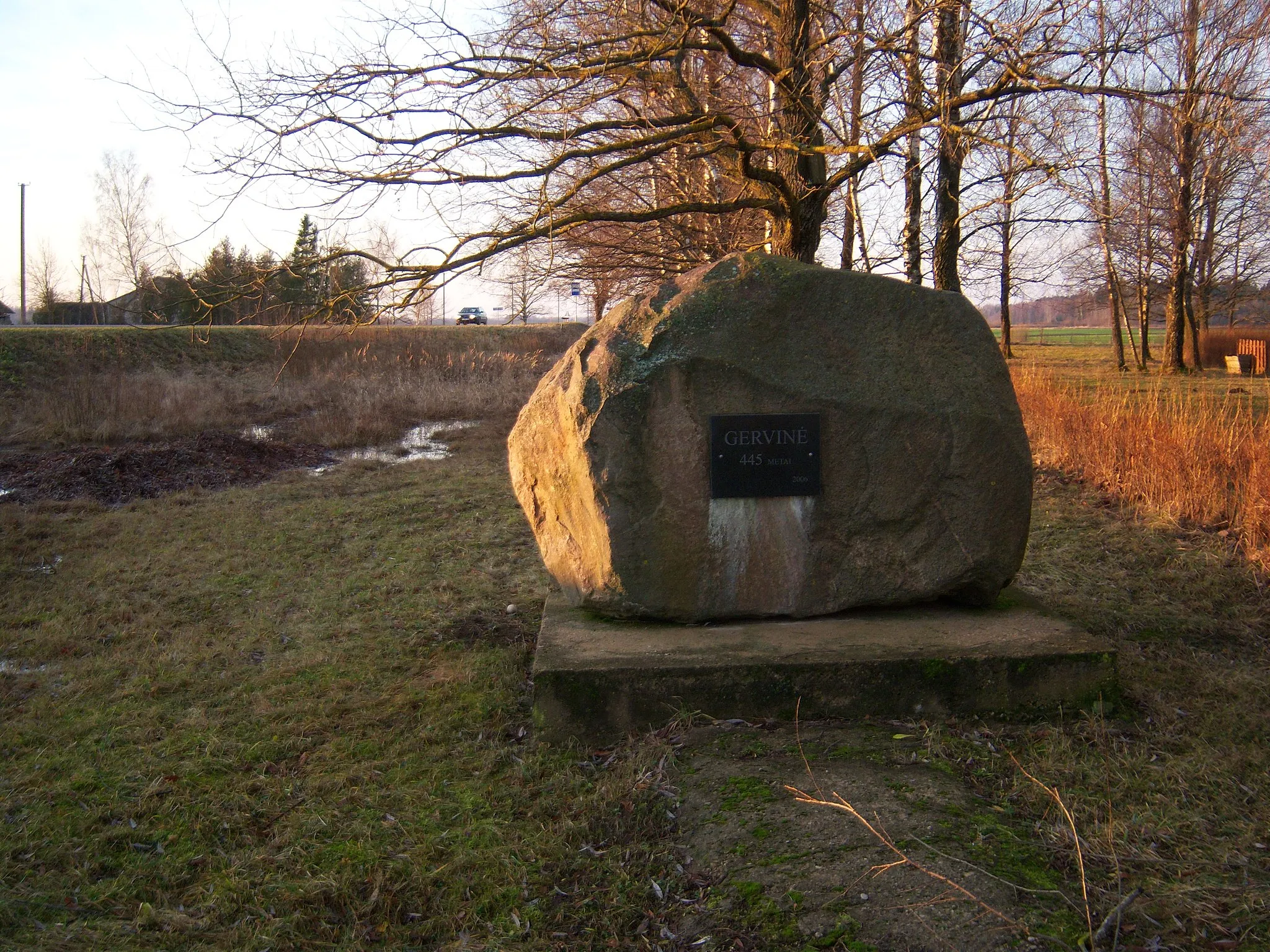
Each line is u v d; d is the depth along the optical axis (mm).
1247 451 7145
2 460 11078
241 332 21641
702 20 6137
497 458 11273
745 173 6703
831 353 4164
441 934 2764
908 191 9086
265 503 8875
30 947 2680
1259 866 2770
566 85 6875
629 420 4082
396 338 21891
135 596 6094
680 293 4258
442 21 5836
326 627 5500
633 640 4066
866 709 3795
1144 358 23938
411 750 3904
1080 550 6672
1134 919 2531
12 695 4523
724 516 4152
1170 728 3760
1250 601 5566
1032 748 3562
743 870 2822
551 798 3445
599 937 2684
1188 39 7828
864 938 2459
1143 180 16188
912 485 4156
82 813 3418
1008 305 25312
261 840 3268
